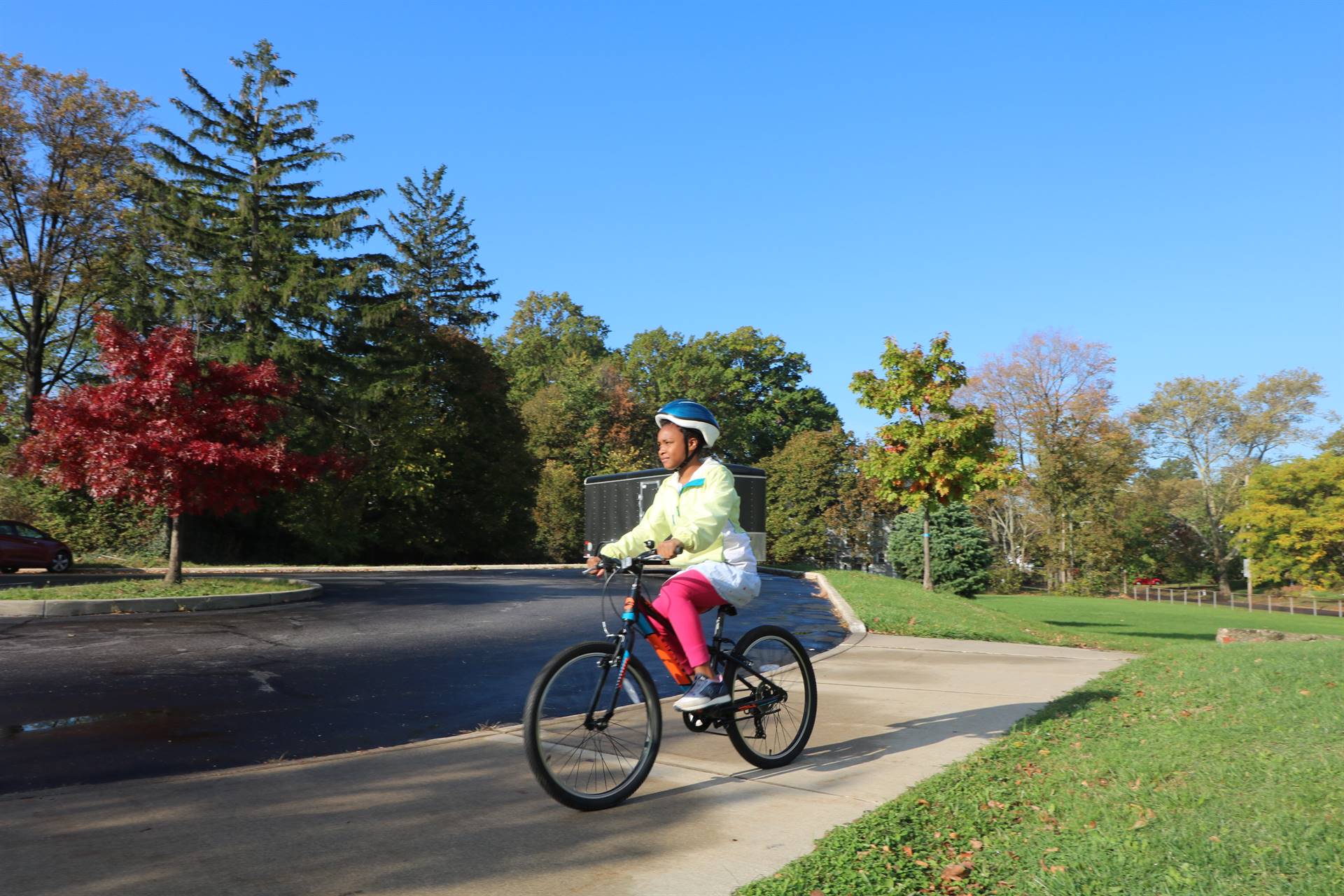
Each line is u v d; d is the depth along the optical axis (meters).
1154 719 6.00
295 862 3.53
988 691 7.77
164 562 27.84
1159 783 4.28
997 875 3.29
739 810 4.29
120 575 23.08
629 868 3.52
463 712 7.18
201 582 16.61
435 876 3.41
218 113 33.00
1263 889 2.92
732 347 77.88
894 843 3.67
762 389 79.56
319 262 33.91
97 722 6.53
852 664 9.55
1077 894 3.00
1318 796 3.84
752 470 27.28
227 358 29.92
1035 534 60.94
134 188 29.73
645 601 4.72
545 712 4.26
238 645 10.35
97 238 29.20
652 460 62.47
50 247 29.47
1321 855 3.14
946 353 22.45
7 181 28.38
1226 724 5.55
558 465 57.97
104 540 28.67
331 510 33.81
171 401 14.95
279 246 31.67
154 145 30.25
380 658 9.70
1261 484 62.03
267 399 16.67
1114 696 7.12
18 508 27.77
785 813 4.24
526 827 4.02
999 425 56.78
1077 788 4.32
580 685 4.42
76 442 14.70
